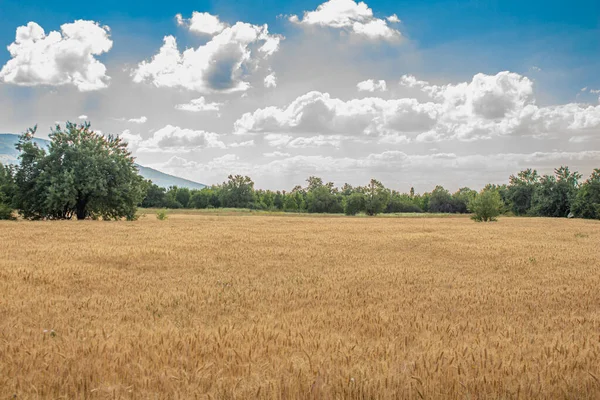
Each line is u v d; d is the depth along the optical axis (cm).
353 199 11062
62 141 4734
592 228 4300
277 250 2116
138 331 746
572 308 1032
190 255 1889
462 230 3747
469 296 1151
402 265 1755
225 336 710
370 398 489
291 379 523
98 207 4944
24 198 4634
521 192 11538
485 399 491
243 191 15500
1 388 495
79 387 501
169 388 500
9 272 1316
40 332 730
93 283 1255
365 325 820
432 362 597
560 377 549
